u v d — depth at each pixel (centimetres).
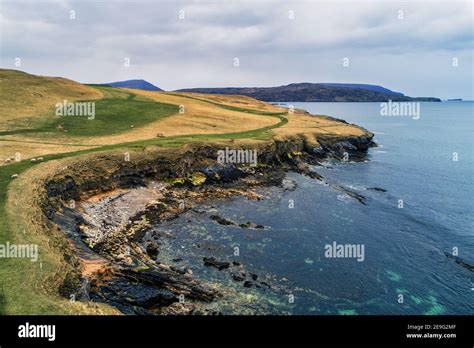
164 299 2934
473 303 3400
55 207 4172
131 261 3528
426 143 13775
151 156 6259
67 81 12356
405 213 5706
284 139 8881
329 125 12669
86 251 3488
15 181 4184
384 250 4391
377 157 10525
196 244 4269
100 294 2858
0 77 10219
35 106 8706
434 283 3716
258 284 3475
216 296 3175
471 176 8312
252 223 4994
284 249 4269
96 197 5028
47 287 2470
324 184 7200
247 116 12644
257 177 7150
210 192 6209
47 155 5469
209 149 7250
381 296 3438
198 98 17025
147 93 14788
